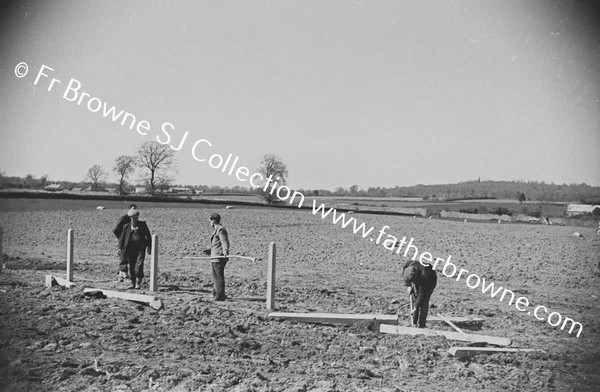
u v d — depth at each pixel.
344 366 10.08
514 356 11.24
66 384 8.47
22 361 9.29
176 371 9.25
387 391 8.88
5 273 18.27
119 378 8.82
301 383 8.99
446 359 10.81
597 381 9.89
